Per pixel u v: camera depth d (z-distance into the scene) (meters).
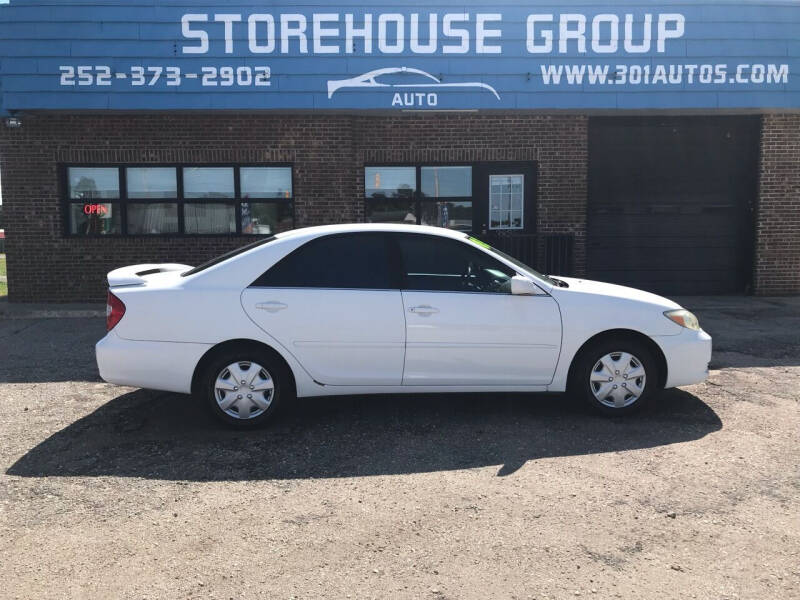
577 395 5.48
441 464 4.54
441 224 12.01
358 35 10.37
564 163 11.81
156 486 4.21
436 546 3.45
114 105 10.33
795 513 3.77
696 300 11.76
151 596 3.02
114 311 5.18
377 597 3.00
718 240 12.34
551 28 10.41
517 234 12.00
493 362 5.31
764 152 11.89
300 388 5.25
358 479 4.30
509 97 10.48
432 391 5.36
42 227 11.55
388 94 10.44
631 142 12.14
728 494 4.02
